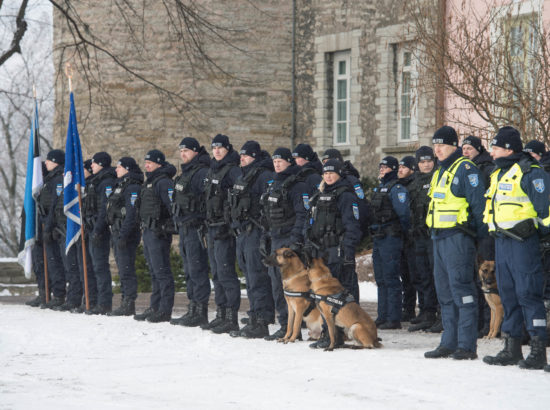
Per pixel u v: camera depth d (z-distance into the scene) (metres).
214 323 14.48
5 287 27.55
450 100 24.33
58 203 18.91
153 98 32.53
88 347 12.42
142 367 10.42
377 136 30.31
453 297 10.98
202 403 8.09
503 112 21.11
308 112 32.81
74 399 8.32
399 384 8.94
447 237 10.99
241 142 32.59
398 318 15.32
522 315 10.45
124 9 32.84
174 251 29.50
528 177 10.20
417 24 23.28
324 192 12.62
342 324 11.87
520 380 9.16
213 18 32.31
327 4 31.98
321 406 7.93
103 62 33.22
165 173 16.17
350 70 31.72
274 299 13.36
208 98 32.31
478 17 24.42
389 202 15.23
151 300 16.45
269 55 32.84
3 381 9.46
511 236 10.21
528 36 21.56
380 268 15.62
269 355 11.34
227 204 13.93
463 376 9.41
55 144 34.94
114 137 33.06
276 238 13.07
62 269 19.56
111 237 18.67
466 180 10.90
